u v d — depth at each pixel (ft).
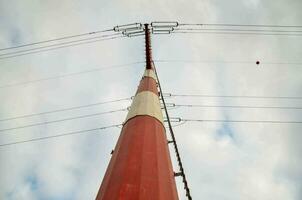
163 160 36.83
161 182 31.94
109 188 30.37
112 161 37.32
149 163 33.91
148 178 31.19
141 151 36.01
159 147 39.09
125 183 29.73
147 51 86.38
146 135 40.37
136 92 60.03
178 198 33.76
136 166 32.76
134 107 51.08
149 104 50.93
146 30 96.17
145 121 45.11
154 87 62.49
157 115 48.73
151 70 78.13
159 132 43.93
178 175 40.88
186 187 39.11
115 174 32.53
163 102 63.87
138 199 27.55
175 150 45.88
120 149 38.19
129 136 40.70
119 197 27.71
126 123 47.62
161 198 29.22
